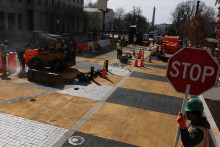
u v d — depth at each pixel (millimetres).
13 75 11062
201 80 2590
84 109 6949
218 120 6523
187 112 2555
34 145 4633
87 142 4922
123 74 12891
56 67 12180
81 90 9039
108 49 26203
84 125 5773
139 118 6520
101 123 5980
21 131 5184
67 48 12453
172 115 6953
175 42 21203
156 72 14156
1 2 43219
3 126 5340
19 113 6211
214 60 2479
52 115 6285
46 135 5094
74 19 66000
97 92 8922
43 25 54000
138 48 29547
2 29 44062
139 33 35531
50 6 55750
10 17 47688
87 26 72375
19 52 12094
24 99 7422
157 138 5348
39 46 12836
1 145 4531
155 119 6527
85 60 17000
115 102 7828
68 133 5270
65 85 9680
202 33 12484
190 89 2648
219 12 7301
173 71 2695
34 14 50625
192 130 2490
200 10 13086
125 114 6758
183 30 36500
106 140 5066
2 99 7219
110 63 16344
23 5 49656
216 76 2512
